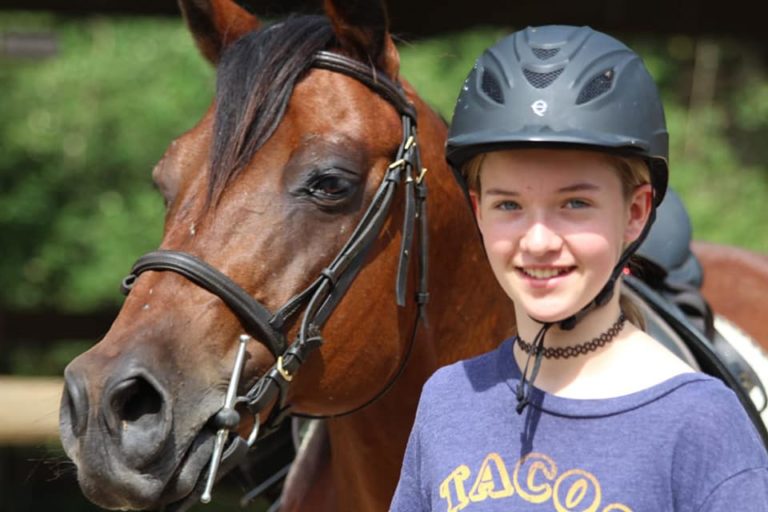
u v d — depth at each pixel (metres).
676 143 19.64
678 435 2.64
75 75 20.70
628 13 11.83
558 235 2.79
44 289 19.80
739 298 6.70
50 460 4.16
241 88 3.94
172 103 20.44
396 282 4.05
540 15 11.72
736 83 22.48
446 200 4.28
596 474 2.65
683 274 5.52
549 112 2.89
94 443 3.47
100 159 20.48
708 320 5.18
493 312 4.49
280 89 3.95
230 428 3.66
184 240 3.83
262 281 3.80
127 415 3.58
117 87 20.67
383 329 4.05
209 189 3.86
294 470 4.98
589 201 2.81
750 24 11.90
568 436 2.71
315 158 3.90
